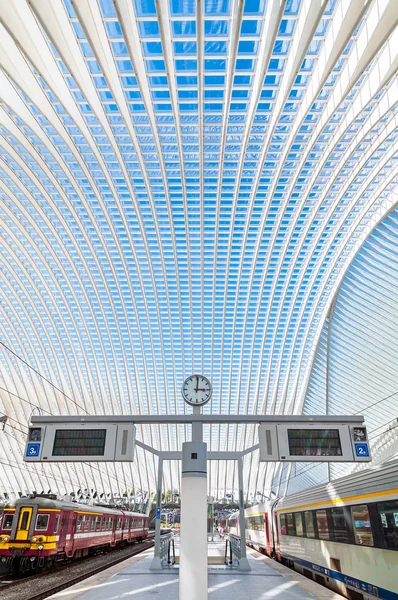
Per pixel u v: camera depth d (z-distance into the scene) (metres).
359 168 26.59
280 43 19.02
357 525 12.40
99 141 26.02
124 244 37.28
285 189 30.52
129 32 17.06
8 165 27.81
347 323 40.22
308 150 25.41
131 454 14.22
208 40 18.98
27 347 49.72
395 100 19.89
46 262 39.34
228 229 35.16
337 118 23.27
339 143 25.06
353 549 12.60
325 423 14.94
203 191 30.88
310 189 29.39
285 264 38.88
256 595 12.26
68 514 20.97
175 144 25.98
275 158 27.39
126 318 45.56
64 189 30.80
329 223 33.75
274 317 44.75
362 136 23.53
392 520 10.32
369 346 38.84
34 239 36.94
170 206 32.59
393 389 38.06
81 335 48.16
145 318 45.88
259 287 41.47
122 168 27.75
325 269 38.66
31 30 16.27
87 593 12.69
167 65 19.44
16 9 15.00
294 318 44.69
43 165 27.17
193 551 9.04
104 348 48.88
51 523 19.05
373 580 11.23
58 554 20.16
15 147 26.27
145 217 34.12
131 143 26.03
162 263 39.34
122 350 49.22
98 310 45.22
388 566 10.42
